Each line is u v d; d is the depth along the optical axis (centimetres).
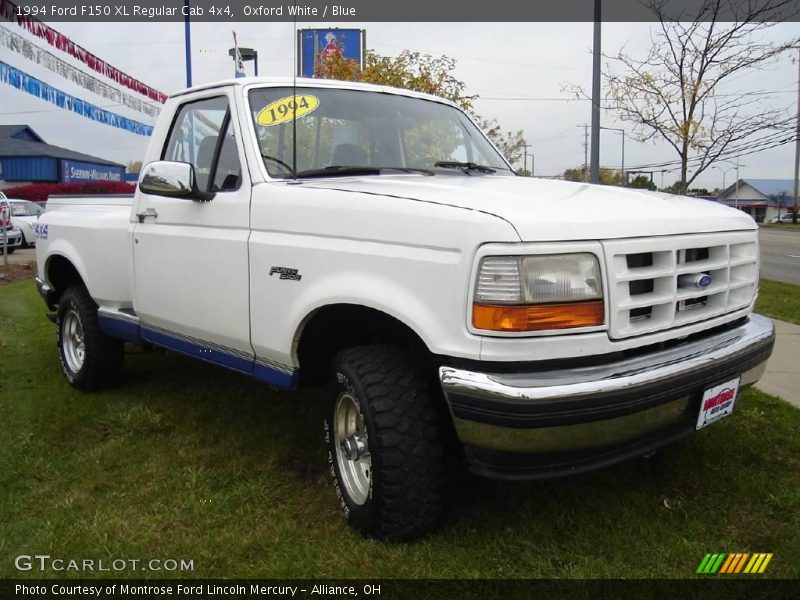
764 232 3556
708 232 286
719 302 296
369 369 280
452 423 287
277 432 409
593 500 321
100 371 478
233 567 271
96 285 453
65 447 390
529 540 285
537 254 235
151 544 287
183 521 305
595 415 239
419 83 1120
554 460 251
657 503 319
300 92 373
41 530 296
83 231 464
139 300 415
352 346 307
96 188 3089
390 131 390
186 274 370
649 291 265
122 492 333
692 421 281
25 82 1016
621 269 251
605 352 248
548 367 243
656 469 353
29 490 336
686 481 339
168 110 418
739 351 289
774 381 500
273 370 330
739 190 7538
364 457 295
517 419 233
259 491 332
